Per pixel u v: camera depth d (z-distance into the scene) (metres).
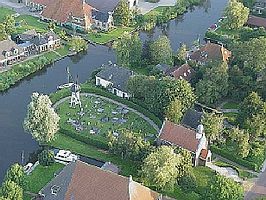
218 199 178.50
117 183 166.75
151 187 188.75
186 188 189.88
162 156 187.50
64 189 171.75
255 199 187.50
